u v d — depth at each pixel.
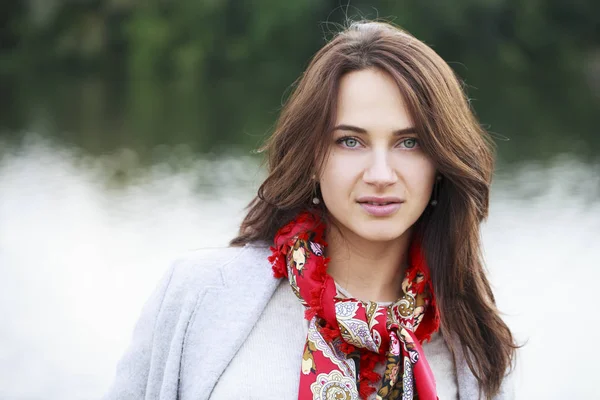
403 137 2.00
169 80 41.16
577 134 24.27
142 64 41.66
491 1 38.19
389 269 2.18
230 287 2.14
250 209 2.25
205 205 14.11
